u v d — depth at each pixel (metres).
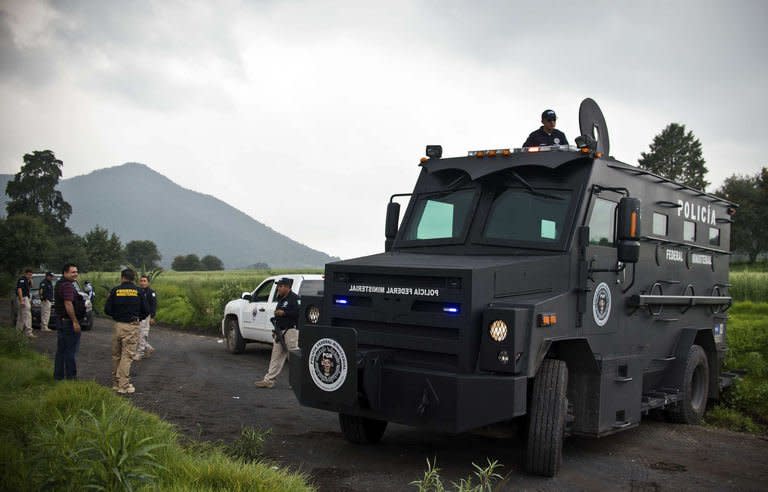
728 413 10.51
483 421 5.88
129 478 4.27
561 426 6.55
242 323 16.83
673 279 9.40
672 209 9.41
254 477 5.11
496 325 5.99
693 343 9.66
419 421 6.21
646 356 8.60
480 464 7.03
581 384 7.09
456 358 6.23
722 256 11.24
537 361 6.19
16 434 6.36
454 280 6.26
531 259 6.82
